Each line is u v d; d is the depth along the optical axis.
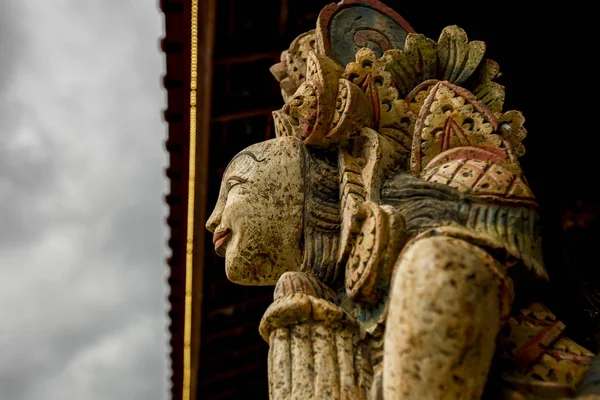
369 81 2.20
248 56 5.03
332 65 2.24
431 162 1.95
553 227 2.65
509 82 3.81
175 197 5.41
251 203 2.20
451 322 1.41
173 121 4.99
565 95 3.61
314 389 1.72
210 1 4.29
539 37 3.84
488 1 4.01
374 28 2.64
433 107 2.02
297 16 4.95
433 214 1.77
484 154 1.91
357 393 1.73
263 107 5.39
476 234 1.65
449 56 2.42
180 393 7.03
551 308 2.20
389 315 1.53
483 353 1.45
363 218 1.80
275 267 2.22
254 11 4.81
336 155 2.22
